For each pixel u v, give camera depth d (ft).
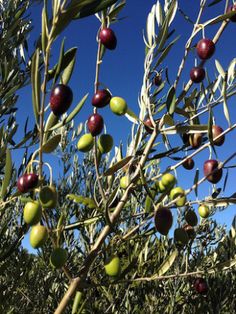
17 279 8.64
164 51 6.00
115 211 5.84
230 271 12.26
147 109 6.31
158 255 11.30
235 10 5.72
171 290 12.84
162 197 6.34
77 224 6.19
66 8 4.27
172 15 6.02
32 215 5.16
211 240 13.66
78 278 5.57
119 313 12.09
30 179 5.12
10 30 10.00
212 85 6.63
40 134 4.89
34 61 4.69
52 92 4.70
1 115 9.31
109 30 5.35
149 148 5.92
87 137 5.77
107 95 5.64
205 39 5.81
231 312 12.87
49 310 11.94
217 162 6.38
